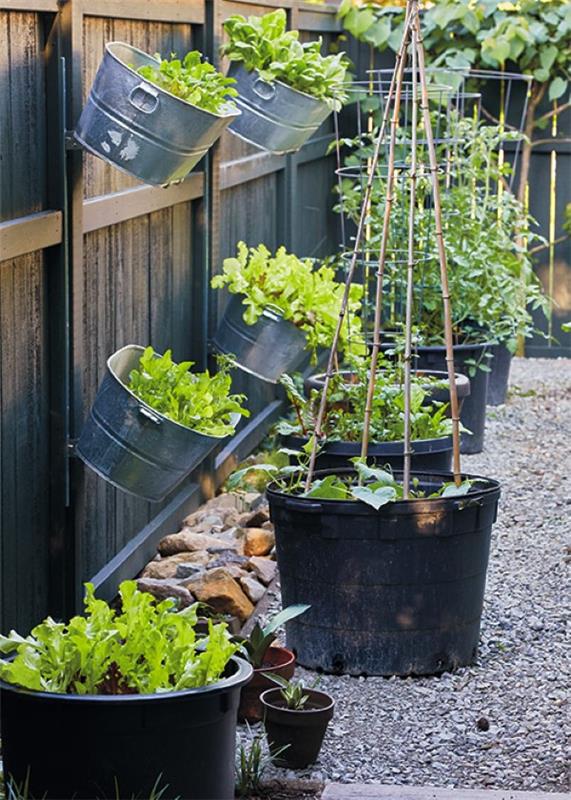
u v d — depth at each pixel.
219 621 4.24
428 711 3.86
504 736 3.67
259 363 5.41
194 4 5.35
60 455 4.00
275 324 5.30
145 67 3.95
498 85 9.49
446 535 4.03
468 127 7.51
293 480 4.80
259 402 7.12
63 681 2.84
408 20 4.26
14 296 3.67
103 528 4.54
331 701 3.51
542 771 3.44
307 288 5.34
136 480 3.94
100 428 3.89
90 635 2.90
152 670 2.88
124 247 4.70
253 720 3.69
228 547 5.16
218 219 5.82
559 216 9.62
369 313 7.35
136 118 3.74
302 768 3.45
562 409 8.05
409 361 4.18
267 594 4.86
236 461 6.44
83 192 4.19
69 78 3.90
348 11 9.16
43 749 2.74
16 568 3.74
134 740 2.71
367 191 4.46
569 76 9.31
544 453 7.02
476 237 7.25
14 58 3.58
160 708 2.70
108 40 4.41
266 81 4.97
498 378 8.09
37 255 3.84
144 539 4.98
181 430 3.83
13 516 3.71
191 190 5.43
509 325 7.38
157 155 3.81
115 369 4.09
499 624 4.55
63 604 4.07
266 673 3.59
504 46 8.88
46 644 2.88
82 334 4.14
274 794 3.27
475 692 3.99
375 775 3.42
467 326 7.18
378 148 4.43
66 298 3.95
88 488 4.34
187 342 5.64
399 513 3.99
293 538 4.14
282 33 5.13
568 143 9.52
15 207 3.62
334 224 9.54
